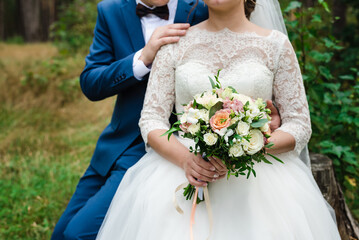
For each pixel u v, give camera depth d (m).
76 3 10.02
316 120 3.54
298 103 2.29
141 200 2.18
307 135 2.28
